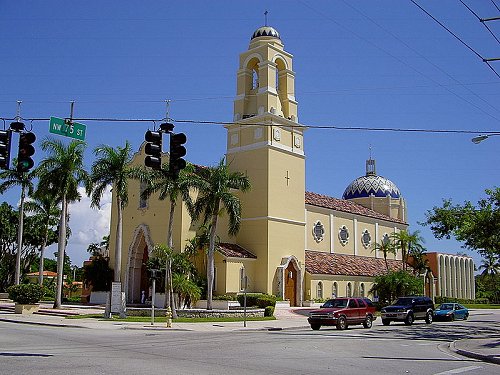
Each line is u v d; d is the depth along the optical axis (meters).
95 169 39.38
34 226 65.38
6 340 21.17
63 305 48.34
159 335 25.86
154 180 41.69
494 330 32.69
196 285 42.53
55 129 21.17
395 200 76.81
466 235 31.86
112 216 52.31
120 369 13.61
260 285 47.59
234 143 52.12
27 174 53.47
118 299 37.38
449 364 17.06
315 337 25.91
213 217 41.06
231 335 26.64
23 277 69.81
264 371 14.00
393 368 15.59
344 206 66.88
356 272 57.94
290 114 52.31
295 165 52.00
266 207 48.50
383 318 37.25
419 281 53.38
